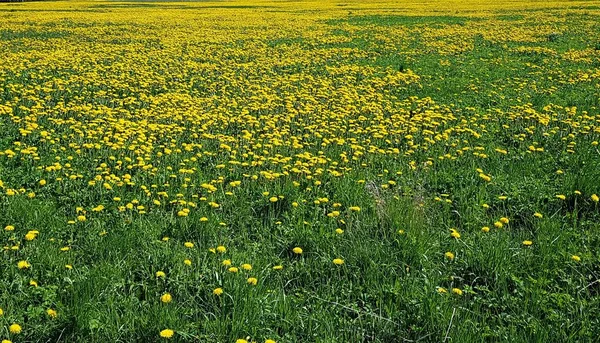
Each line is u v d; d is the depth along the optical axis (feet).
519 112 39.11
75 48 77.20
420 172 27.22
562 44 78.28
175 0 253.44
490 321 14.92
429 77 55.77
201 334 13.92
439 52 73.41
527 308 15.28
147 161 28.73
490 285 16.69
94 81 51.47
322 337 14.25
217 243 19.25
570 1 168.66
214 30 106.32
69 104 41.81
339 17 133.18
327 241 19.11
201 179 26.25
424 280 16.57
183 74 57.62
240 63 66.69
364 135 34.76
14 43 83.05
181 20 128.88
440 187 25.25
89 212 22.39
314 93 48.47
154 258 17.60
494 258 17.37
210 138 33.27
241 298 15.28
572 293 16.05
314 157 28.17
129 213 22.25
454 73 58.13
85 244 19.06
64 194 24.34
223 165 27.09
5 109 37.68
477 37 88.58
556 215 21.54
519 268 17.33
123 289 16.10
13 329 13.41
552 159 28.22
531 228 20.94
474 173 26.48
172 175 25.91
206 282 16.52
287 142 32.07
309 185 25.22
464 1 189.57
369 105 42.11
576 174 25.41
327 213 22.54
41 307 14.88
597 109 40.11
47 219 20.84
